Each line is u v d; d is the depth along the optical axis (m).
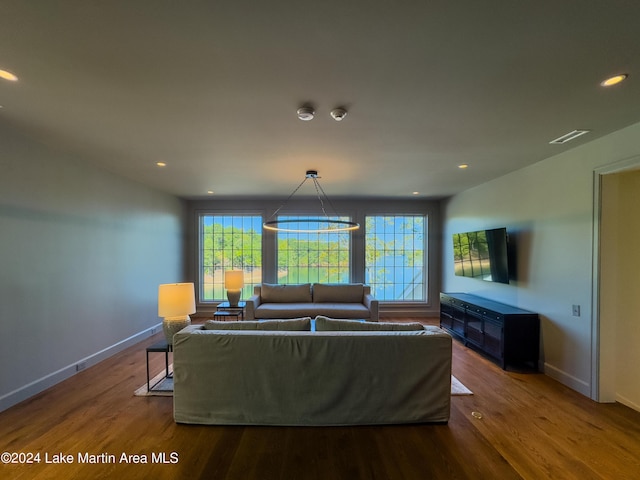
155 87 1.96
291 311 5.09
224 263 6.66
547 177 3.51
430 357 2.54
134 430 2.45
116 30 1.44
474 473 2.00
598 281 2.89
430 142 2.96
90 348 3.74
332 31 1.45
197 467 2.04
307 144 3.02
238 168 3.95
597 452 2.21
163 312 3.14
